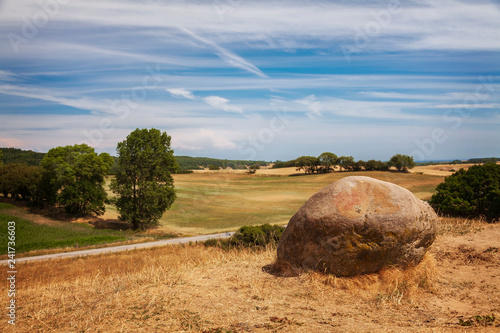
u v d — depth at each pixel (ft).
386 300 20.75
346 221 22.67
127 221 171.63
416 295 21.67
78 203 184.85
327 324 17.01
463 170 96.63
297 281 23.45
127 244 118.01
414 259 24.14
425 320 17.49
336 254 22.99
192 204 216.33
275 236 69.46
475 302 20.45
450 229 40.83
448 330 15.51
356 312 18.93
